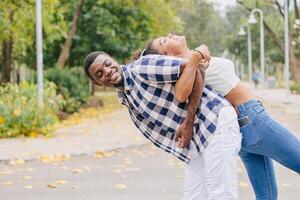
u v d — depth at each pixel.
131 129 16.38
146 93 4.63
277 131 4.74
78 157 11.28
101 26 28.69
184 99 4.53
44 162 10.67
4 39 23.22
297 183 8.43
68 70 25.08
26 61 31.36
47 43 27.34
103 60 4.73
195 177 4.98
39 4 16.69
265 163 5.20
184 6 40.25
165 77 4.52
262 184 5.21
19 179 9.01
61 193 7.95
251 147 4.83
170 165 10.30
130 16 29.42
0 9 20.50
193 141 4.71
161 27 33.47
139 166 10.23
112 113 23.36
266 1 38.34
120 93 4.89
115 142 13.13
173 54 4.86
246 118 4.79
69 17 27.98
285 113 21.83
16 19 21.20
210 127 4.59
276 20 59.59
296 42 38.12
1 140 13.65
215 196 4.61
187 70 4.46
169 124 4.68
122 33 29.53
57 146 12.48
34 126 14.55
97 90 51.19
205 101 4.64
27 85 15.15
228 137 4.59
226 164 4.58
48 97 15.74
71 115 21.97
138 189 8.20
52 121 14.94
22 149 11.98
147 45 4.98
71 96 23.55
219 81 4.78
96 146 12.42
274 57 65.19
